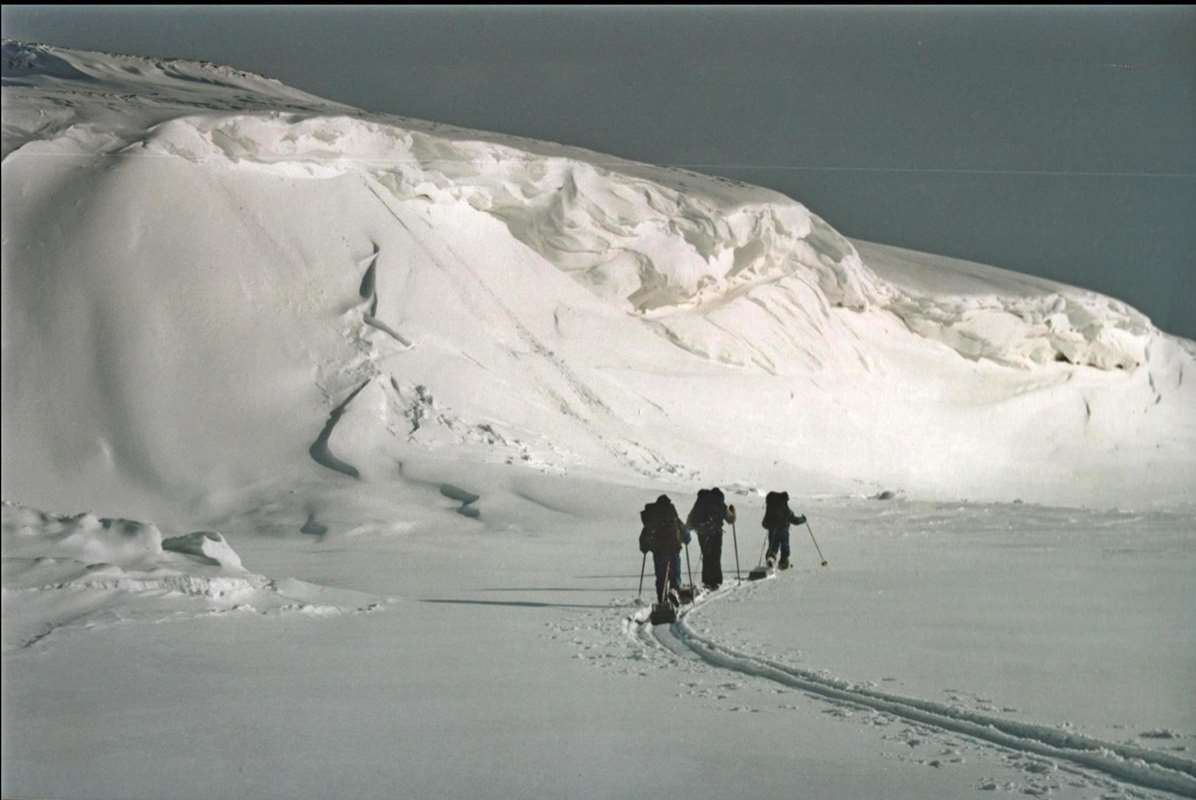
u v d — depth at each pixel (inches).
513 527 1051.3
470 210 1827.0
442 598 585.6
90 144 1251.8
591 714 304.8
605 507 1142.3
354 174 1641.2
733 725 292.8
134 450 1095.0
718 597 575.2
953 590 585.0
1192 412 2425.0
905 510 1175.6
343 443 1250.0
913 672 359.3
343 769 249.0
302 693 323.9
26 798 220.8
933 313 2314.2
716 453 1684.3
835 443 1957.4
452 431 1358.3
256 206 1471.5
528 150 2025.1
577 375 1692.9
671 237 1957.4
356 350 1409.9
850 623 470.9
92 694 309.1
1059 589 583.5
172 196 1294.3
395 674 356.5
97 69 1888.5
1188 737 275.4
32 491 690.2
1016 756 264.2
